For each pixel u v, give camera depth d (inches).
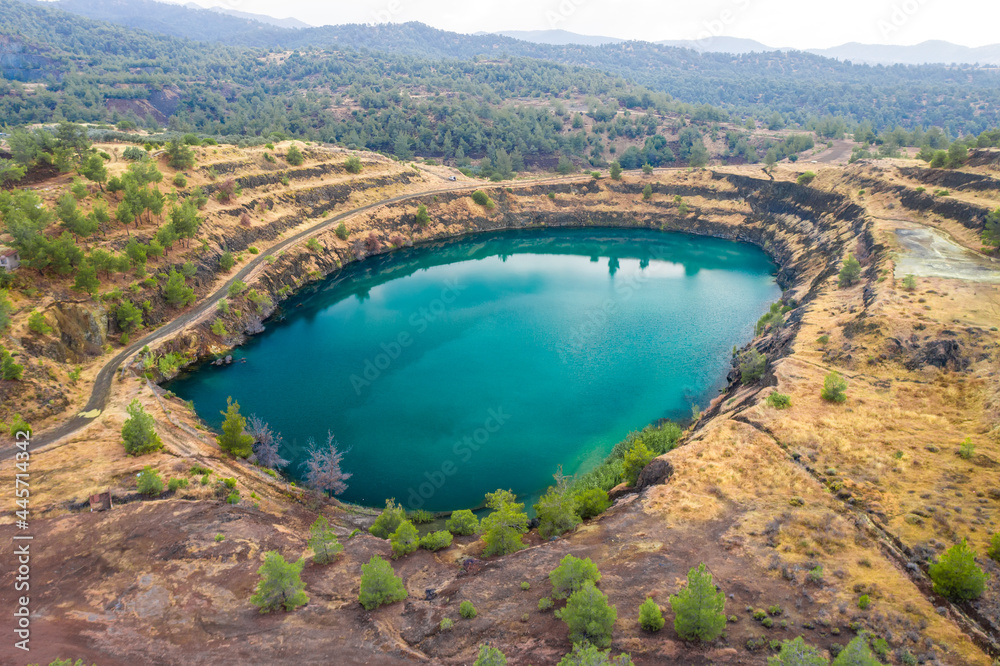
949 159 5093.5
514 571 1625.2
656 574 1509.6
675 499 1876.2
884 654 1179.3
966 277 3378.4
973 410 2219.5
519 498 2445.9
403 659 1291.8
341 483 2390.5
